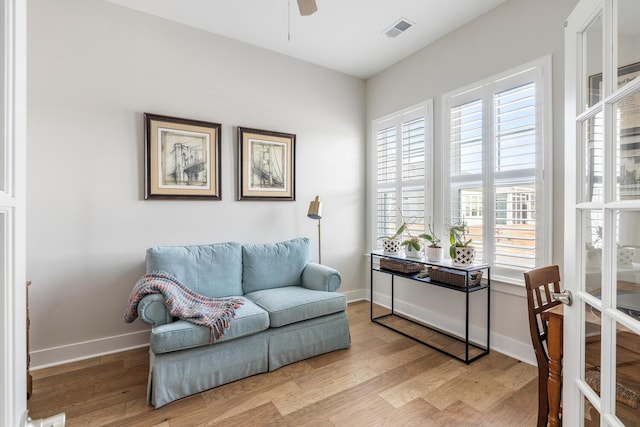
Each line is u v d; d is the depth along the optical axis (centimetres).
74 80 236
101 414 177
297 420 173
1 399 51
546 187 223
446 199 295
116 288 253
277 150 327
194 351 196
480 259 267
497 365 231
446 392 198
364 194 397
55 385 205
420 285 325
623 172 90
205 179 287
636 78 84
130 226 257
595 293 106
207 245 267
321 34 294
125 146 255
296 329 236
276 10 257
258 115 318
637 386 85
